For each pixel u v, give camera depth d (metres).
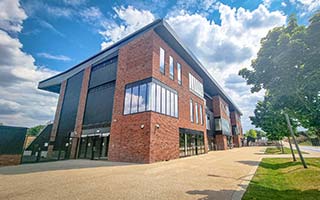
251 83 7.74
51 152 24.31
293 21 6.52
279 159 16.47
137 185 6.62
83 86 23.77
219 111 37.84
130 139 15.53
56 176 8.38
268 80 7.07
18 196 5.26
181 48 20.95
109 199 4.99
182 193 5.59
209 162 14.48
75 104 24.16
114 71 20.50
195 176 8.49
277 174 9.45
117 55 20.91
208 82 32.56
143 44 17.61
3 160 12.48
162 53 18.28
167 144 16.50
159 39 18.16
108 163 14.10
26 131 13.98
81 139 20.94
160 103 16.47
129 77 17.72
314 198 5.12
